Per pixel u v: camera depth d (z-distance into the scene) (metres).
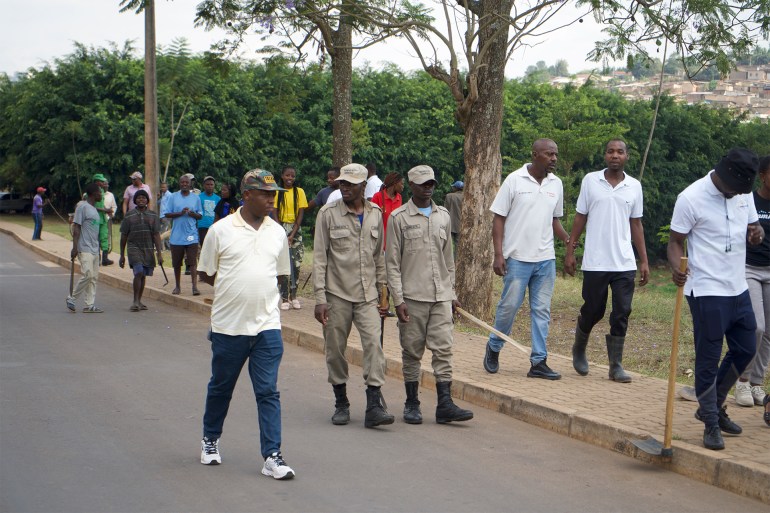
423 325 7.18
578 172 37.56
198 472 5.71
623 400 7.39
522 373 8.52
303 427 6.99
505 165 46.53
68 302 13.43
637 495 5.45
